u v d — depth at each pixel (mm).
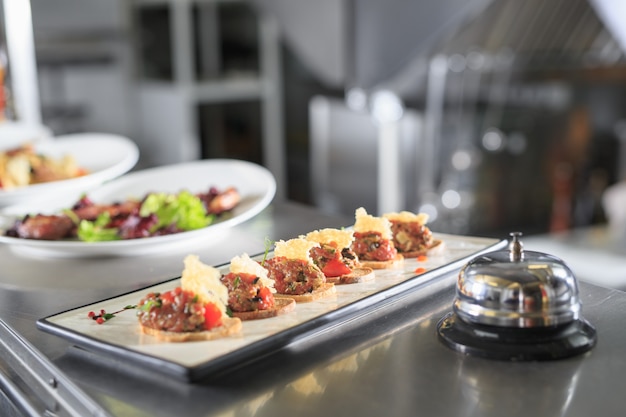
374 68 2768
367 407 749
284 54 4539
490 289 867
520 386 775
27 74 2410
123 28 4320
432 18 2484
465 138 3309
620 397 747
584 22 2631
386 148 3064
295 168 4660
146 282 1191
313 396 774
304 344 896
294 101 4535
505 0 2480
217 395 782
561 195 3594
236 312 922
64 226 1405
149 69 4449
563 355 831
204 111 4398
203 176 1685
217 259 1290
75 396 815
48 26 4125
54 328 913
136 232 1379
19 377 940
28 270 1274
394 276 1058
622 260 3064
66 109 4223
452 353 858
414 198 3229
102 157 2072
